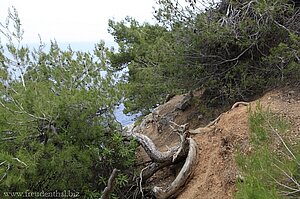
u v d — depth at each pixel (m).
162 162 8.64
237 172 6.63
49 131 8.32
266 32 8.80
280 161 5.02
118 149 8.80
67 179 8.21
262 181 4.74
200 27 9.27
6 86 8.50
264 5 8.34
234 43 8.91
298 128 6.50
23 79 8.85
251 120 6.00
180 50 9.57
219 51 9.48
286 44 8.31
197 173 7.66
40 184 8.20
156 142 10.98
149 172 8.72
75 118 8.34
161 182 8.77
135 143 9.09
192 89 10.13
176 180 7.64
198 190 7.18
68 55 9.23
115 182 8.38
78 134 8.38
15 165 7.52
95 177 8.70
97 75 9.02
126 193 8.79
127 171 8.95
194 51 9.53
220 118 8.59
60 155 7.88
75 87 8.86
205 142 8.13
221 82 9.60
